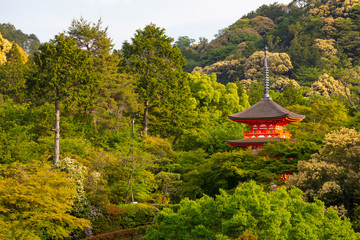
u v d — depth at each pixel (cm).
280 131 5669
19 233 3181
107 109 7281
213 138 6900
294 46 19775
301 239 2458
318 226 2672
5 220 3166
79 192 4188
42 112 6150
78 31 7719
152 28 7894
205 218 2680
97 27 7794
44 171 3619
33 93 5722
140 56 7762
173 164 5975
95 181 4541
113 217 4509
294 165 4322
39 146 5516
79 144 5441
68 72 5525
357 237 2603
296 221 2606
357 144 3491
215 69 19588
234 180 4816
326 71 9188
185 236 2708
